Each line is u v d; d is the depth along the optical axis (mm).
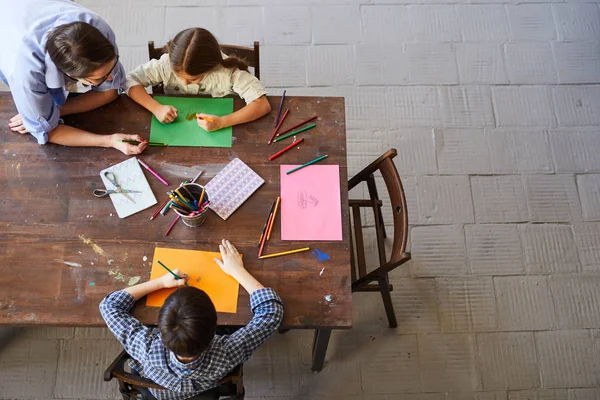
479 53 2869
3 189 1605
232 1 2902
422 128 2695
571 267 2457
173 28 2836
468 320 2342
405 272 2416
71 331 2221
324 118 1769
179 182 1644
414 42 2877
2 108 1723
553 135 2709
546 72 2846
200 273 1524
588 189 2607
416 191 2570
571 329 2346
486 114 2738
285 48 2826
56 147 1672
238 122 1721
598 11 2951
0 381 2139
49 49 1405
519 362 2281
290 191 1647
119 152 1676
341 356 2254
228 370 1456
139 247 1551
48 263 1520
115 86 1729
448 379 2242
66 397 2133
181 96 1783
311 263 1555
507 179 2611
